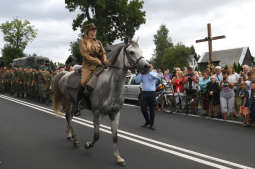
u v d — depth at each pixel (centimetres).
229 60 6725
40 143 629
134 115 1070
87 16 3912
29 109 1188
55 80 694
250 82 890
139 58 464
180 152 569
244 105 870
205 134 743
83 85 541
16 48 6931
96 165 484
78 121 907
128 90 1475
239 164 498
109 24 4034
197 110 1176
